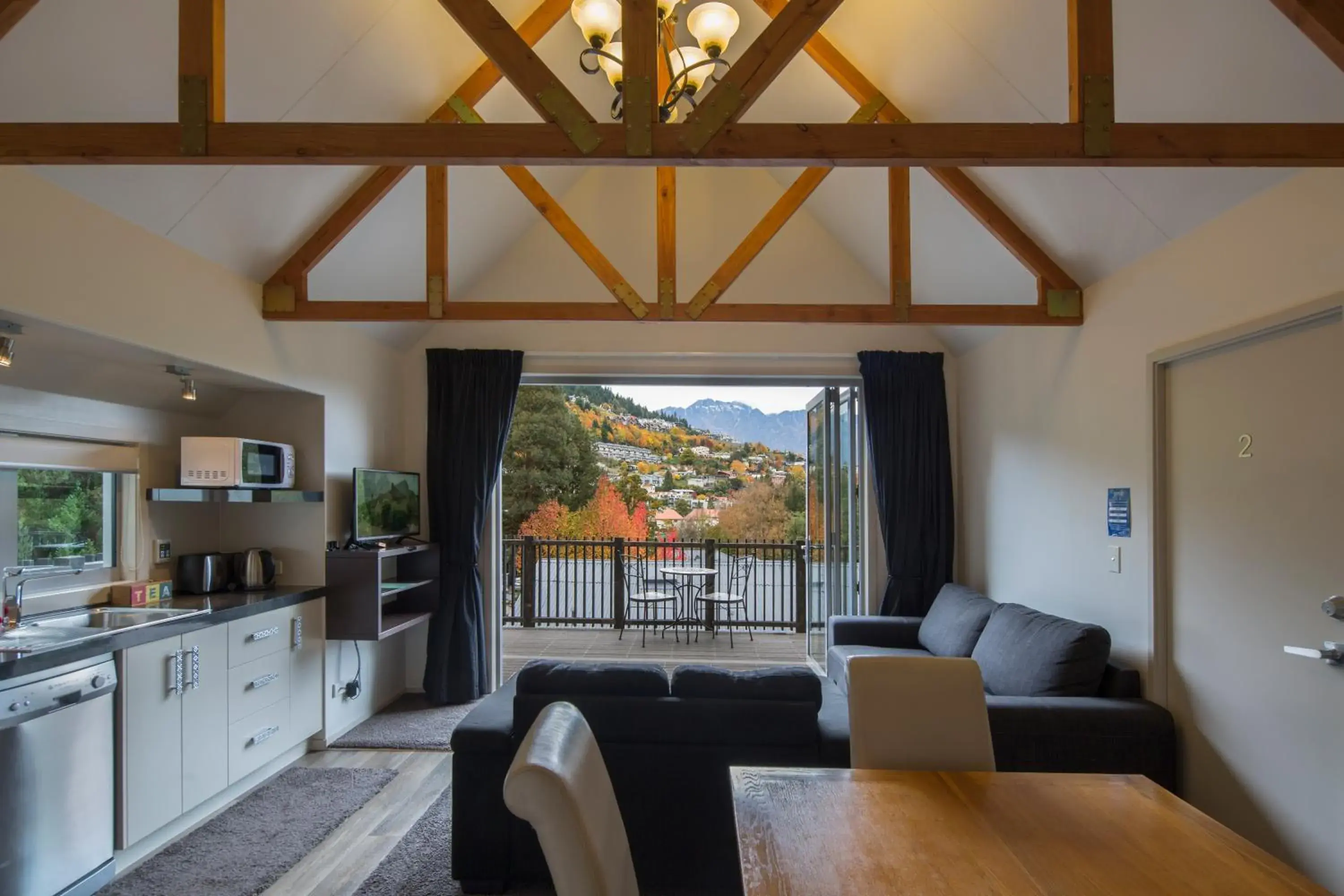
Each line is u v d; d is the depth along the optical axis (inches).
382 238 155.9
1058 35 104.0
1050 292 138.0
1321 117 84.5
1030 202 131.0
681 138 76.9
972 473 192.7
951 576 194.4
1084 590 136.8
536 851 97.8
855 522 208.5
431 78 134.0
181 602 131.6
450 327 199.5
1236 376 100.4
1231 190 97.3
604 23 114.1
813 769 74.5
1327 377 86.2
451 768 135.4
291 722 143.7
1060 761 104.4
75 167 92.0
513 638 271.9
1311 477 88.4
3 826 84.4
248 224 121.7
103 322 99.2
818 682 99.3
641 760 97.4
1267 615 94.9
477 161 78.1
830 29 141.8
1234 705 100.4
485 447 193.0
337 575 155.7
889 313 140.1
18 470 112.8
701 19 113.9
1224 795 102.1
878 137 77.0
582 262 199.0
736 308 139.9
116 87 91.1
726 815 96.8
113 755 100.9
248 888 99.5
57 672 91.7
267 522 157.3
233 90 105.7
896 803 65.9
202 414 152.0
